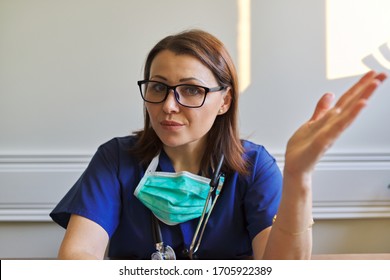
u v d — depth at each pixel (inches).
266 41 57.8
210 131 36.7
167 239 35.5
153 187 35.8
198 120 32.0
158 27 57.2
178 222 35.2
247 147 39.4
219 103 33.4
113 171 36.7
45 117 57.6
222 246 36.2
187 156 37.0
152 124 33.2
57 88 57.4
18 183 57.4
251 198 36.4
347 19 57.9
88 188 35.6
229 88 34.7
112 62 57.3
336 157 58.6
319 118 23.4
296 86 58.4
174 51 31.7
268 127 58.6
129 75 57.5
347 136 59.1
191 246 34.6
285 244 25.6
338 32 57.9
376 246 60.7
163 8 57.1
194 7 57.2
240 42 57.6
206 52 32.1
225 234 36.0
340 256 35.6
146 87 32.8
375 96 58.9
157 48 32.9
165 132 32.2
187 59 31.4
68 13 56.6
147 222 36.1
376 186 58.9
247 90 58.1
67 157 57.6
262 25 57.6
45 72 57.1
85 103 57.7
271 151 58.4
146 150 37.4
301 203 24.2
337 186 58.7
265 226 34.9
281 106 58.4
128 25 57.1
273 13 57.5
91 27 56.9
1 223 58.8
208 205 35.4
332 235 60.6
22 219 57.8
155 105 32.0
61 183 57.7
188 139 32.5
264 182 36.8
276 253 26.1
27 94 57.2
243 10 57.4
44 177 57.6
